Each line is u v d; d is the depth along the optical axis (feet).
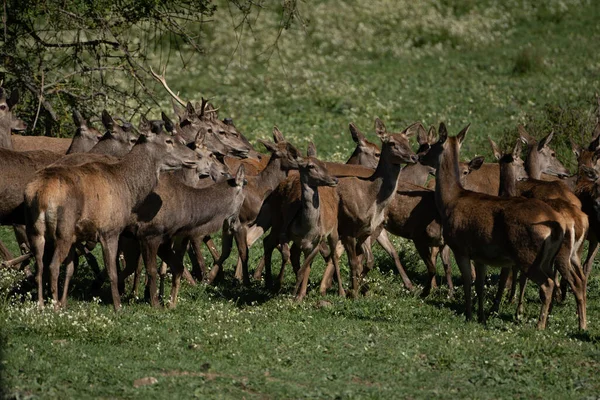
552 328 130.82
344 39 384.47
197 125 173.68
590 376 109.81
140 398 91.91
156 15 196.54
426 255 153.48
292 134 262.67
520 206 127.85
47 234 121.08
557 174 179.22
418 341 118.93
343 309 137.18
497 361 111.65
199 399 92.68
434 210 152.35
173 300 135.54
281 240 142.82
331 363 108.06
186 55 359.87
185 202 137.49
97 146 150.51
